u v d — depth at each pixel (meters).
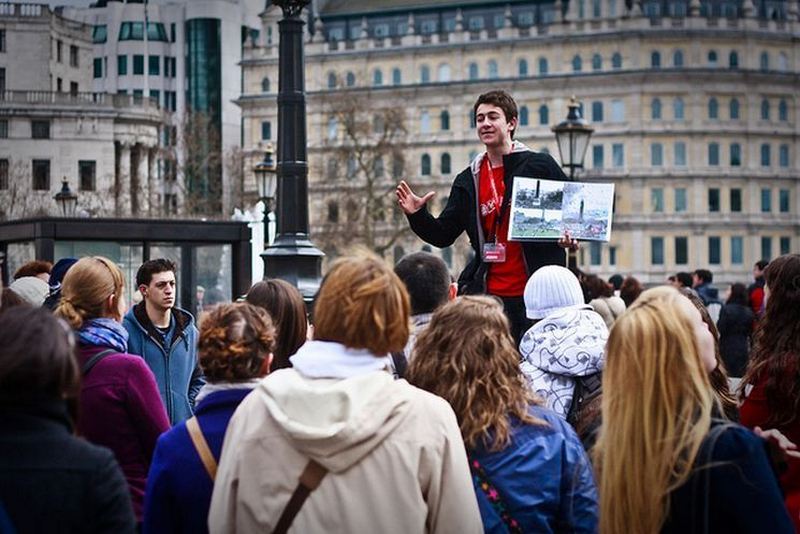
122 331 7.38
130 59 127.00
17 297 8.08
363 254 5.45
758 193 125.94
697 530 4.87
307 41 131.25
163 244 20.06
